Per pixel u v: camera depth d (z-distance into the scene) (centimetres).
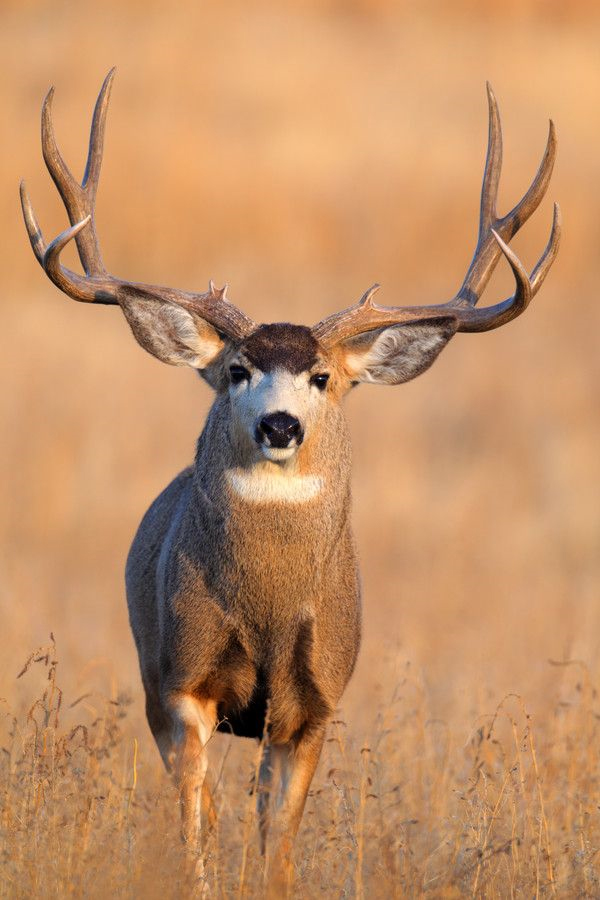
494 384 4250
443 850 1430
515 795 1483
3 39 7919
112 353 4322
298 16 9225
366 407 4072
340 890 1310
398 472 3544
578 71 8262
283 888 1304
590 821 1488
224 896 1266
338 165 6356
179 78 7331
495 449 3903
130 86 7262
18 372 4041
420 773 1616
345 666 1491
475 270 1641
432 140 6831
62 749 1374
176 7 8544
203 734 1451
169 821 1309
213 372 1516
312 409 1438
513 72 8238
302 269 5562
